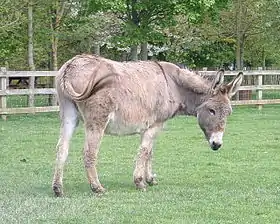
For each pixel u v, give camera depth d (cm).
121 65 886
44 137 1517
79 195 849
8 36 2228
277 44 2892
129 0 2300
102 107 845
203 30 3006
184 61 3241
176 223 702
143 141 905
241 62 3039
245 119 1980
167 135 1563
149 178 938
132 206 779
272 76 3020
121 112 865
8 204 783
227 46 3297
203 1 2255
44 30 2286
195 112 940
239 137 1542
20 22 2089
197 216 735
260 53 3594
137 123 885
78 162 1159
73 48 2733
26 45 2372
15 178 986
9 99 2386
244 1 2856
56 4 2228
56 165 848
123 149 1327
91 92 840
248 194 864
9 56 2511
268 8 2791
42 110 1969
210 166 1132
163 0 2275
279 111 2278
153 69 914
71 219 710
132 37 2305
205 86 924
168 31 2928
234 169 1099
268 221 716
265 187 930
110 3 2172
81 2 2338
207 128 921
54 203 792
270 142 1456
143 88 886
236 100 2397
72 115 859
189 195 855
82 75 841
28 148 1338
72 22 2370
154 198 831
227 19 2944
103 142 1422
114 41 2352
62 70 857
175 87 930
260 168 1112
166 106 915
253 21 2923
